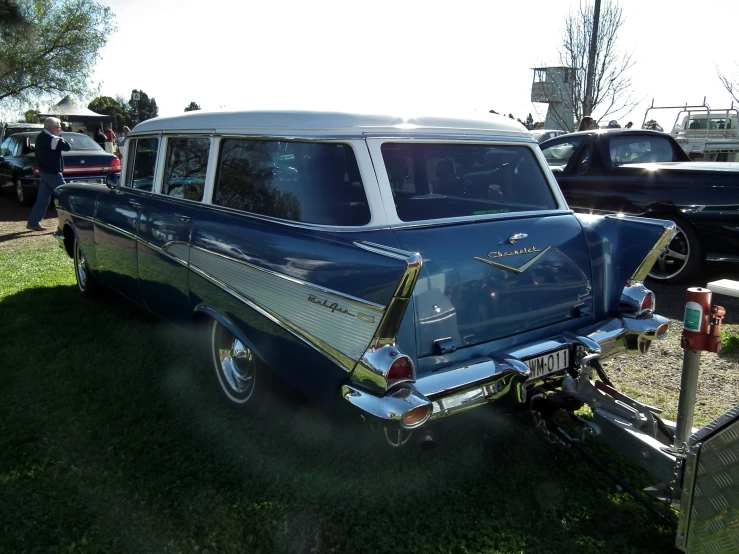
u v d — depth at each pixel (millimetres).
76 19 20609
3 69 19078
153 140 4305
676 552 2443
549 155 7484
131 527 2559
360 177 2832
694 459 2172
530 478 2920
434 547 2477
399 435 2559
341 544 2492
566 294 3137
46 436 3217
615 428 2674
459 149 3186
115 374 3971
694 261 6051
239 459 3043
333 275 2584
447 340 2713
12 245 8555
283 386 3271
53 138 9516
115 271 4762
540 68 20359
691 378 2660
